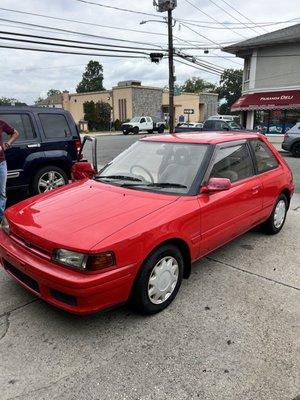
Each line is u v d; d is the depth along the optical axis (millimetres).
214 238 3816
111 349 2820
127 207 3258
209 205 3607
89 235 2832
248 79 27406
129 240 2865
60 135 7203
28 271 2996
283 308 3377
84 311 2762
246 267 4230
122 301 2961
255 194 4414
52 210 3297
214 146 3934
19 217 3289
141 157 4176
